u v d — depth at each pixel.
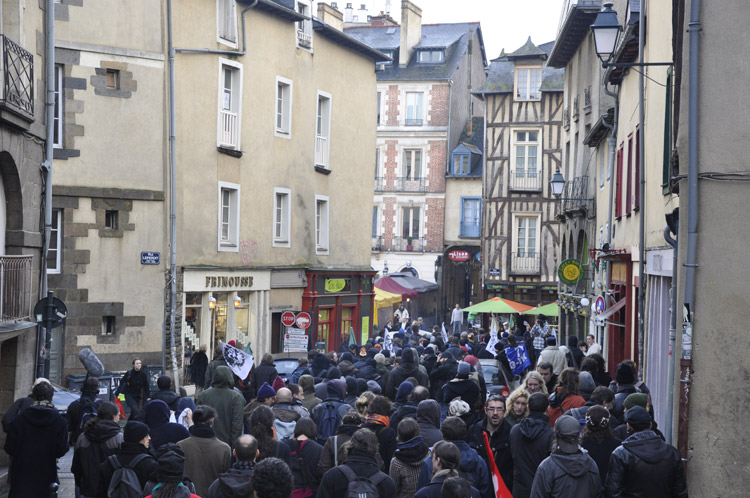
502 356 18.84
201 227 24.39
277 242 28.23
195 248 24.17
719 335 8.77
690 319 8.81
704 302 8.81
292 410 9.77
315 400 11.52
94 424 8.28
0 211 13.15
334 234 32.47
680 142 9.12
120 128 21.95
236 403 10.32
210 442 8.02
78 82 21.34
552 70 50.50
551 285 50.09
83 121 21.41
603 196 26.17
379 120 58.69
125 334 21.95
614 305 21.17
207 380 14.95
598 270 26.23
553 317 49.72
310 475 8.30
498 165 50.97
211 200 24.75
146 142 22.36
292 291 29.25
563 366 13.70
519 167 50.78
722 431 8.71
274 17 27.64
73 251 21.27
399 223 58.47
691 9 9.01
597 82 27.62
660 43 16.58
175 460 6.13
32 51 13.91
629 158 20.84
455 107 58.91
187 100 23.84
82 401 11.09
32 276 14.02
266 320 27.45
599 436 7.73
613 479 7.01
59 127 21.16
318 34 30.69
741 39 8.91
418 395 9.65
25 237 13.52
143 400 16.31
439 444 6.65
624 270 21.41
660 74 16.62
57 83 21.19
